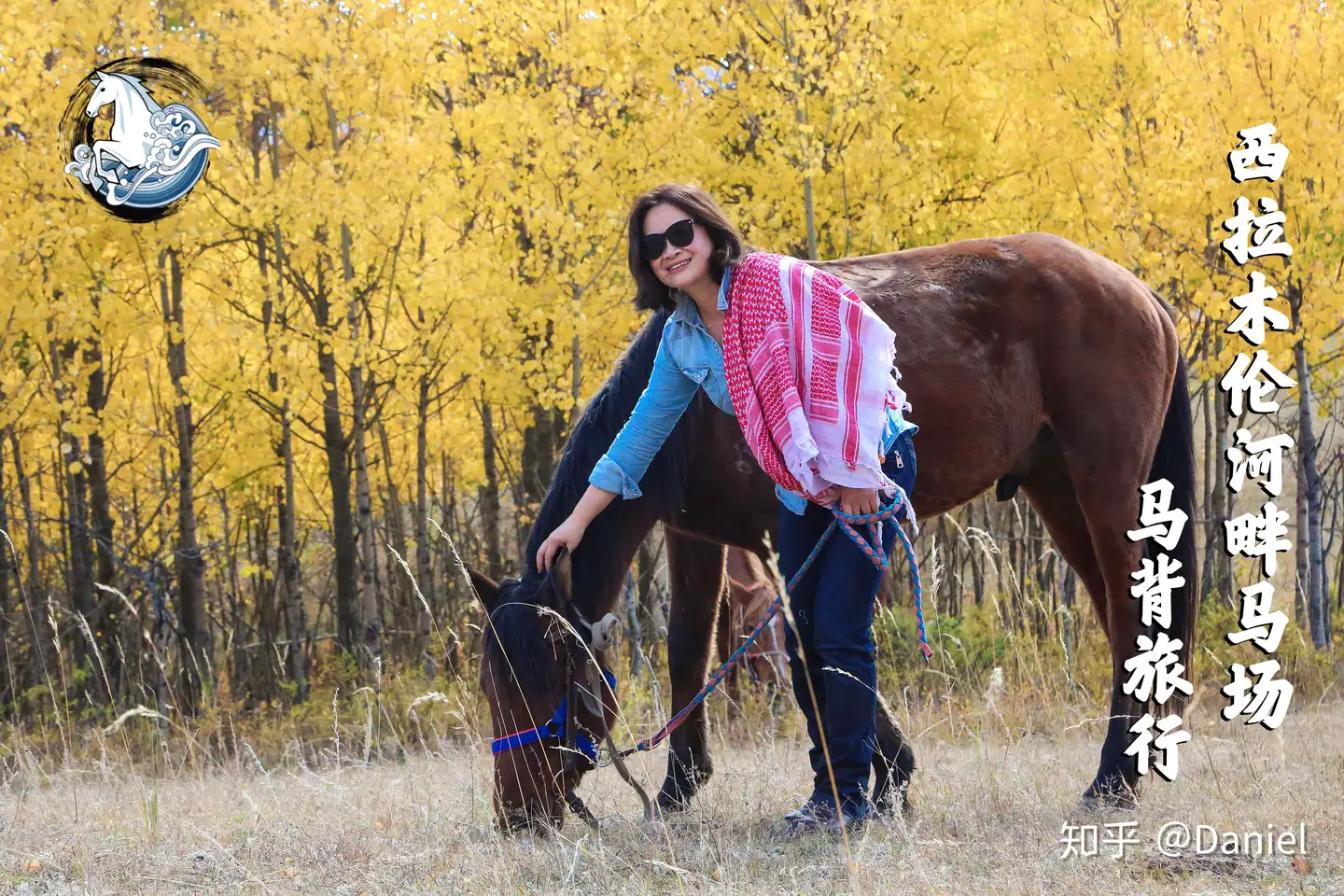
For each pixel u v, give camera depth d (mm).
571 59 9352
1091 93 9273
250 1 9531
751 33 9266
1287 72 8414
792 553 3057
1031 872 2682
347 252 9883
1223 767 4062
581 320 8953
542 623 3148
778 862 2834
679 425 3533
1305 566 9859
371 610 10711
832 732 3029
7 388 9562
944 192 9914
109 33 9414
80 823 3836
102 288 9586
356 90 9586
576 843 2898
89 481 11609
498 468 14867
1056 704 6320
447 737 7336
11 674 10555
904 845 2904
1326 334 8602
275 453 12156
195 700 10391
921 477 3818
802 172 8773
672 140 9203
